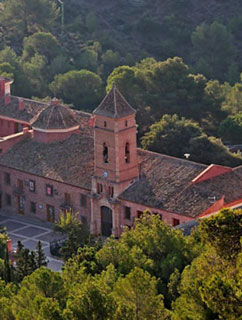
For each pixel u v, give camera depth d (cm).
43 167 18562
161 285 11788
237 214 10600
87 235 16488
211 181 16838
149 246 12775
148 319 10319
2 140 19262
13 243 17688
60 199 18300
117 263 12525
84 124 19588
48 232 18212
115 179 17175
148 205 16738
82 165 18225
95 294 10000
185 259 12431
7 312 10644
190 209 16262
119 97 17112
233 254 10419
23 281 11250
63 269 12425
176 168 17225
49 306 10025
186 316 9538
